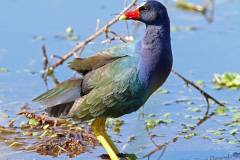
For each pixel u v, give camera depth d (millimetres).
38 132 12422
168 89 14781
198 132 12625
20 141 12031
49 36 17547
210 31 18297
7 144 11930
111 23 13977
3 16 18797
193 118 13297
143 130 12742
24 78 15211
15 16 18828
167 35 11328
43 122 12719
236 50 16984
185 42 17531
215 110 13711
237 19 19125
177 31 18312
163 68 11305
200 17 19438
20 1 19797
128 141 12273
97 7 19266
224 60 16359
